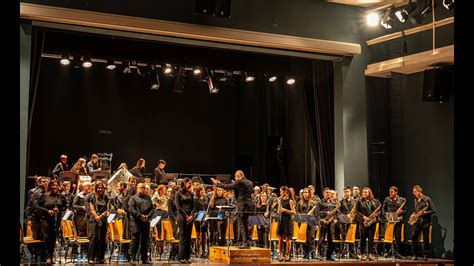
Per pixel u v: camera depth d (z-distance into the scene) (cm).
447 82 1309
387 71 1380
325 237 1211
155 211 1125
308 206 1192
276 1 1304
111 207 1085
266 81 1911
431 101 1329
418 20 1262
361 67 1416
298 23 1323
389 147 1453
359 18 1404
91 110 1772
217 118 1930
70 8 1119
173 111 1873
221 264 1012
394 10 1287
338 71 1413
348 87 1398
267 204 1170
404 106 1442
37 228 1007
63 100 1742
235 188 1100
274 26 1295
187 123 1889
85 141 1758
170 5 1204
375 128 1439
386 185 1440
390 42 1451
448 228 1320
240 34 1253
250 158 1923
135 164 1812
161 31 1192
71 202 1123
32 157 1695
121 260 1112
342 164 1380
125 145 1805
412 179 1413
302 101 1797
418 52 1404
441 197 1341
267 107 1906
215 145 1920
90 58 1437
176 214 1085
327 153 1491
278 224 1148
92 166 1451
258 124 1927
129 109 1817
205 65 1438
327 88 1499
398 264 1139
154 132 1844
